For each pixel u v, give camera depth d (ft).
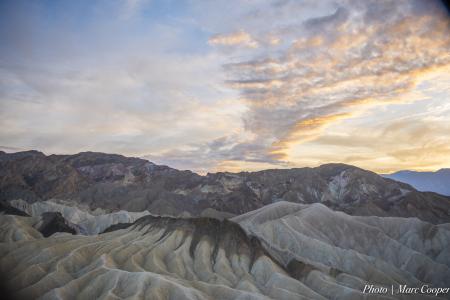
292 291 322.96
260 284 345.92
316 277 351.05
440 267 411.95
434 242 494.18
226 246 399.65
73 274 320.91
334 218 542.16
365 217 574.56
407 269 431.43
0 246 368.68
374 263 414.41
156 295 274.98
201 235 412.57
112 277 295.69
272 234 494.18
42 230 554.46
